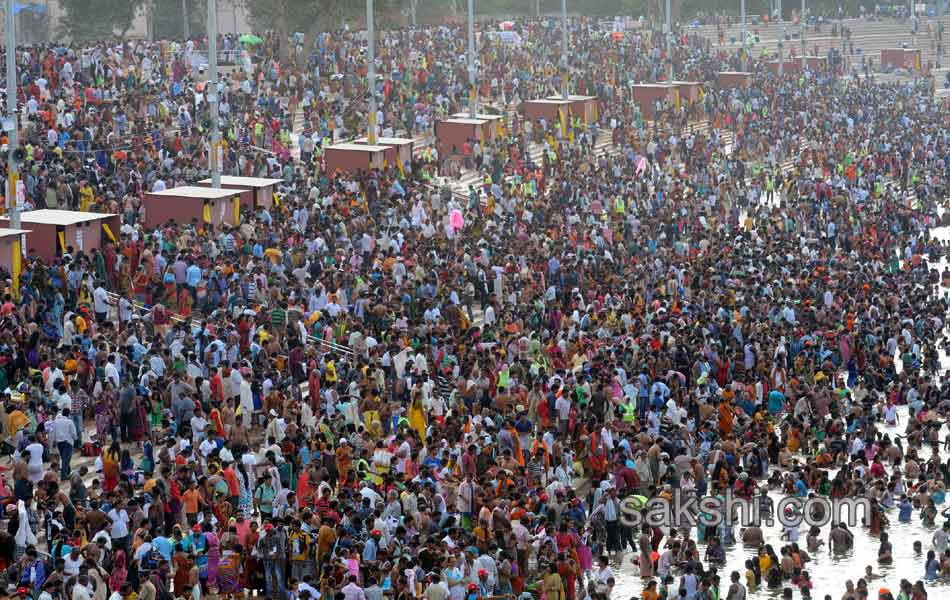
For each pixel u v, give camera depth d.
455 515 53.00
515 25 183.62
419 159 110.75
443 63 145.75
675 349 74.25
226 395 59.84
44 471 54.19
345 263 77.38
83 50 121.12
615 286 86.19
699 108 155.25
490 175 114.12
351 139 117.62
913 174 143.00
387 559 46.88
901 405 79.81
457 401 64.88
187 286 71.44
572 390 66.12
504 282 83.06
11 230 69.00
